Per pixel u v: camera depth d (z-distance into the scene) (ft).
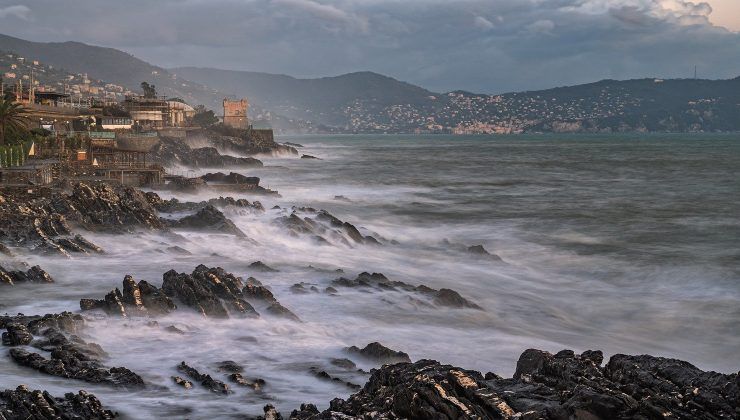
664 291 196.24
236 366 115.44
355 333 143.95
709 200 425.28
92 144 407.03
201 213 254.88
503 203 407.03
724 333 158.10
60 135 424.87
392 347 136.77
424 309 162.09
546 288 200.75
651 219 339.36
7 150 323.78
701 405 67.56
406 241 267.39
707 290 195.62
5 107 376.89
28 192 273.54
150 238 228.84
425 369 84.43
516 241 277.85
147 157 533.14
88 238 222.48
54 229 216.13
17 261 184.24
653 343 151.84
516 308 174.70
